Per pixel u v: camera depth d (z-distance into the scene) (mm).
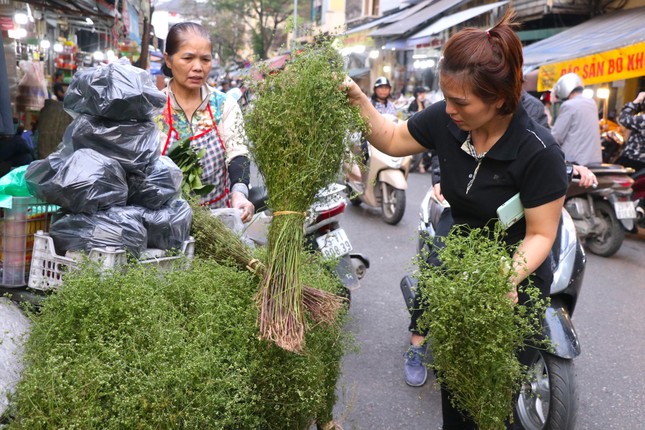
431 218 4395
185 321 2180
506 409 2193
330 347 2510
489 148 2303
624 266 6902
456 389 2287
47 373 1850
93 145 2492
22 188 2592
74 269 2285
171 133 3393
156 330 2010
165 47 3432
